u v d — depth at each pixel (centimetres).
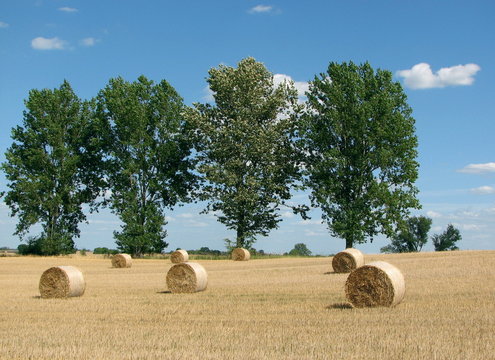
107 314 1562
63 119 5588
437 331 1186
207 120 5544
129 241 5459
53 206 5400
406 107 5322
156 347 1070
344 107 5153
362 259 3069
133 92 5706
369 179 5131
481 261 3161
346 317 1423
